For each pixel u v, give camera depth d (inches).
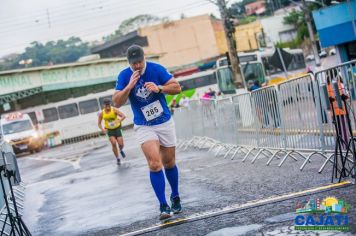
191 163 544.7
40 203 450.0
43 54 4648.1
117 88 279.0
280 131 420.5
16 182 339.3
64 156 1093.8
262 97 453.1
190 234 226.2
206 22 3021.7
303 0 1836.9
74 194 454.9
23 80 2004.2
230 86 1539.1
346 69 302.2
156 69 277.9
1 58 4621.1
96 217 320.5
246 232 212.5
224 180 378.0
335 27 1178.0
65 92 2159.2
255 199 279.4
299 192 274.1
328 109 344.2
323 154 356.5
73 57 4788.4
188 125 782.5
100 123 653.3
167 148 282.4
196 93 2023.9
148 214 297.7
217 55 3019.2
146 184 426.3
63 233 291.9
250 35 3208.7
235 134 537.3
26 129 1644.9
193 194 338.0
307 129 374.6
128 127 2018.9
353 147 277.7
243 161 484.7
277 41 3127.5
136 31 3041.3
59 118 1916.8
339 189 263.1
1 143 469.7
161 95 281.4
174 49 3002.0
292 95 392.8
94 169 660.7
